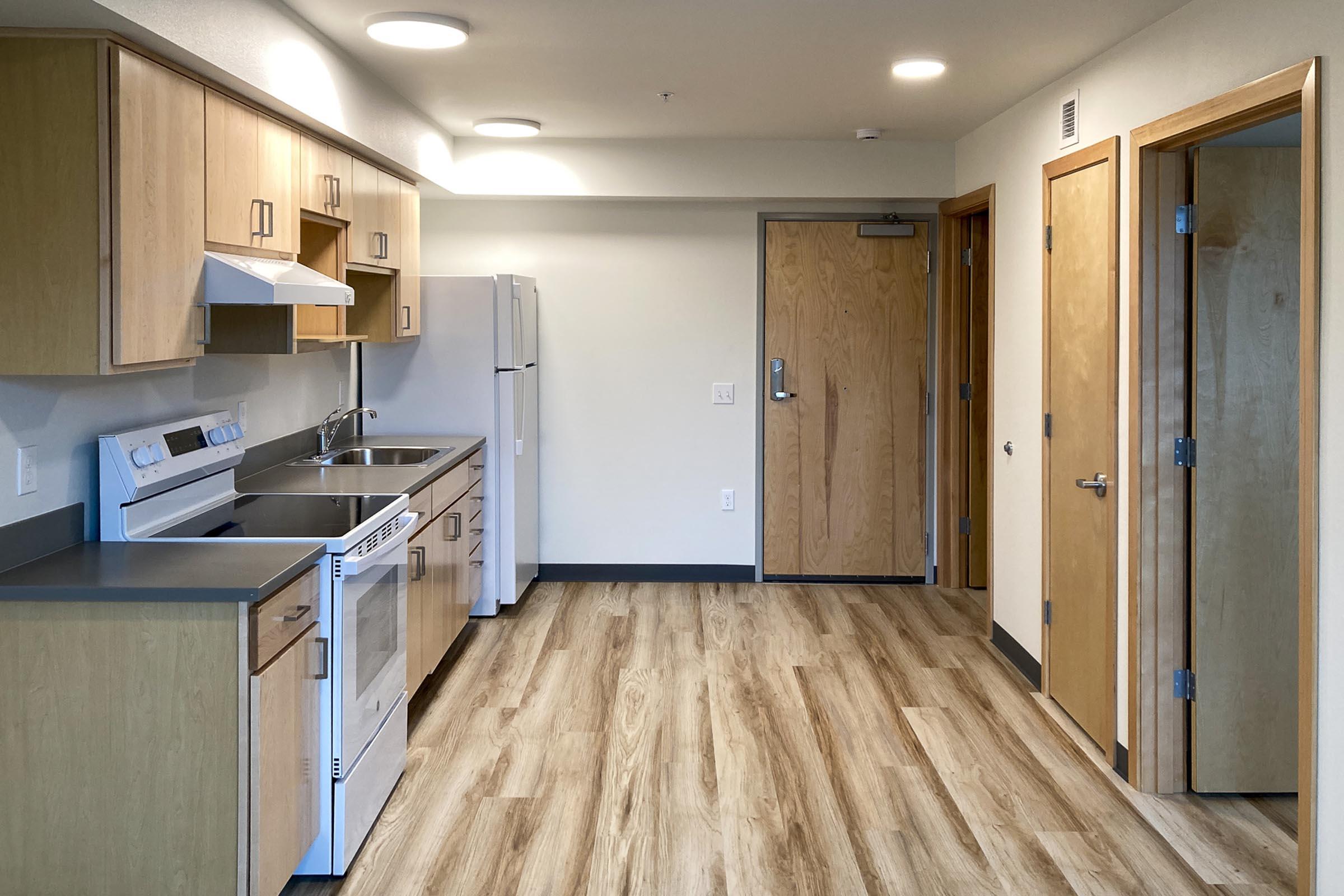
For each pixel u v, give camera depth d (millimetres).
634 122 4910
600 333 5832
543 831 2979
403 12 3107
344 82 3576
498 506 5156
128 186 2328
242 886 2244
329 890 2656
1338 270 2252
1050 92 3986
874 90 4164
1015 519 4441
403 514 3346
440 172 5043
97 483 2797
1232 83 2678
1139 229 3168
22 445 2486
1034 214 4164
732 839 2934
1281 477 3166
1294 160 3102
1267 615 3195
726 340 5844
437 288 5086
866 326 5832
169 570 2393
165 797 2240
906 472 5887
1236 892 2652
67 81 2271
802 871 2754
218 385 3592
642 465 5910
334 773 2689
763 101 4387
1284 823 3047
